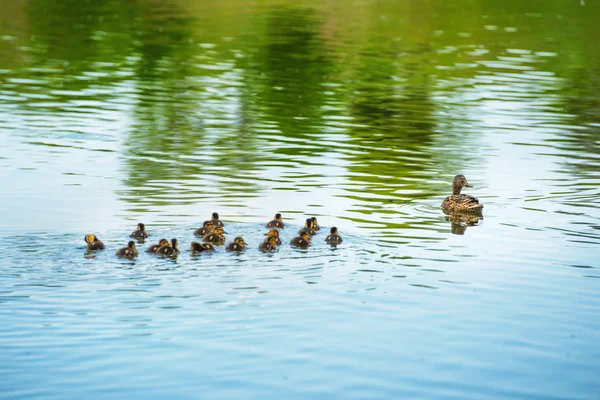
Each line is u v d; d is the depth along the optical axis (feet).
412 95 139.44
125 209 76.54
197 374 47.37
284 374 47.55
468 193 86.17
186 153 100.17
